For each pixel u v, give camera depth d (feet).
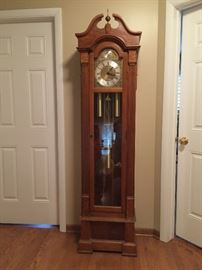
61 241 6.95
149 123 6.89
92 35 5.64
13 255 6.31
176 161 6.81
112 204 6.32
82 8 6.65
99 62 5.82
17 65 7.23
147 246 6.68
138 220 7.24
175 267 5.83
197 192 6.41
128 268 5.82
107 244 6.31
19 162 7.64
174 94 6.46
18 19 6.89
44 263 6.00
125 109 5.85
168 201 6.76
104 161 6.31
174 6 6.09
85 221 6.28
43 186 7.67
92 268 5.82
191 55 6.19
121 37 5.55
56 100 7.17
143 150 7.00
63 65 6.89
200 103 6.13
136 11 6.53
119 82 5.82
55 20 6.73
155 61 6.64
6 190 7.79
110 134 6.22
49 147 7.48
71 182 7.34
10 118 7.48
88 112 5.97
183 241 6.88
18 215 7.80
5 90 7.36
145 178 7.08
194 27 6.07
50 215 7.75
